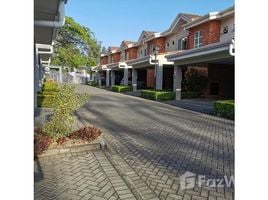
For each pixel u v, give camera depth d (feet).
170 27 83.92
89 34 94.27
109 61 153.17
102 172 15.17
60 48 87.10
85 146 19.33
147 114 39.75
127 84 92.22
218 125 31.45
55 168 15.71
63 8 16.39
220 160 17.88
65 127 20.88
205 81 65.10
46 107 41.19
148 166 16.49
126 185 13.51
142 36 109.50
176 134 26.08
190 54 50.85
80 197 12.14
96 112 40.68
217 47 42.50
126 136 24.72
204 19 63.52
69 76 151.53
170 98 60.70
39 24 18.98
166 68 82.48
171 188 13.35
